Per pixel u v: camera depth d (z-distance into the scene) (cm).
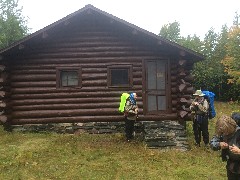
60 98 1362
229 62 2509
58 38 1366
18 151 1043
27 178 835
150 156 1008
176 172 873
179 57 1354
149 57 1367
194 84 3177
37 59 1362
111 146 1119
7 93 1339
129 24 1282
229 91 2975
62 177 838
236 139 523
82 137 1261
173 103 1376
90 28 1370
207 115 1131
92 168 904
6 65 1330
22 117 1358
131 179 823
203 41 3253
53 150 1061
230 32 2547
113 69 1370
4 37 2962
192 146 1141
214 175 853
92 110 1359
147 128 1260
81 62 1365
